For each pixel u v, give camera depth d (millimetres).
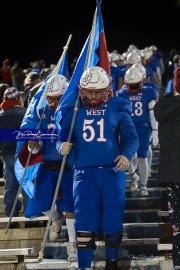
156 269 13969
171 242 15320
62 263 14148
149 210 16438
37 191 14602
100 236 15320
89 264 12922
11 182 16891
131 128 13070
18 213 17047
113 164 12984
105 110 13023
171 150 12977
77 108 13047
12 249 14469
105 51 14289
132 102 17938
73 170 13430
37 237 15617
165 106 13031
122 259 14289
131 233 15469
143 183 17797
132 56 23984
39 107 14703
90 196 12820
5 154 16891
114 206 12898
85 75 12930
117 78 23453
